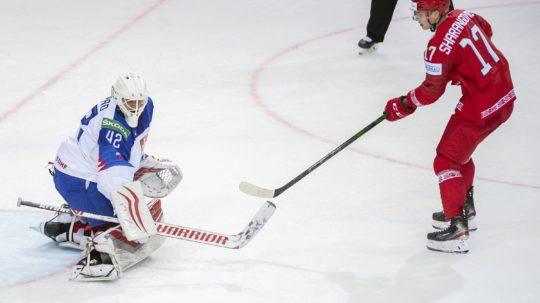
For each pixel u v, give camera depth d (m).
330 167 19.78
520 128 22.00
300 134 21.62
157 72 25.58
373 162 20.06
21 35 28.45
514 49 27.28
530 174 19.50
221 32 28.89
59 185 15.63
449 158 16.20
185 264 15.82
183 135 21.47
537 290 14.99
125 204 14.28
